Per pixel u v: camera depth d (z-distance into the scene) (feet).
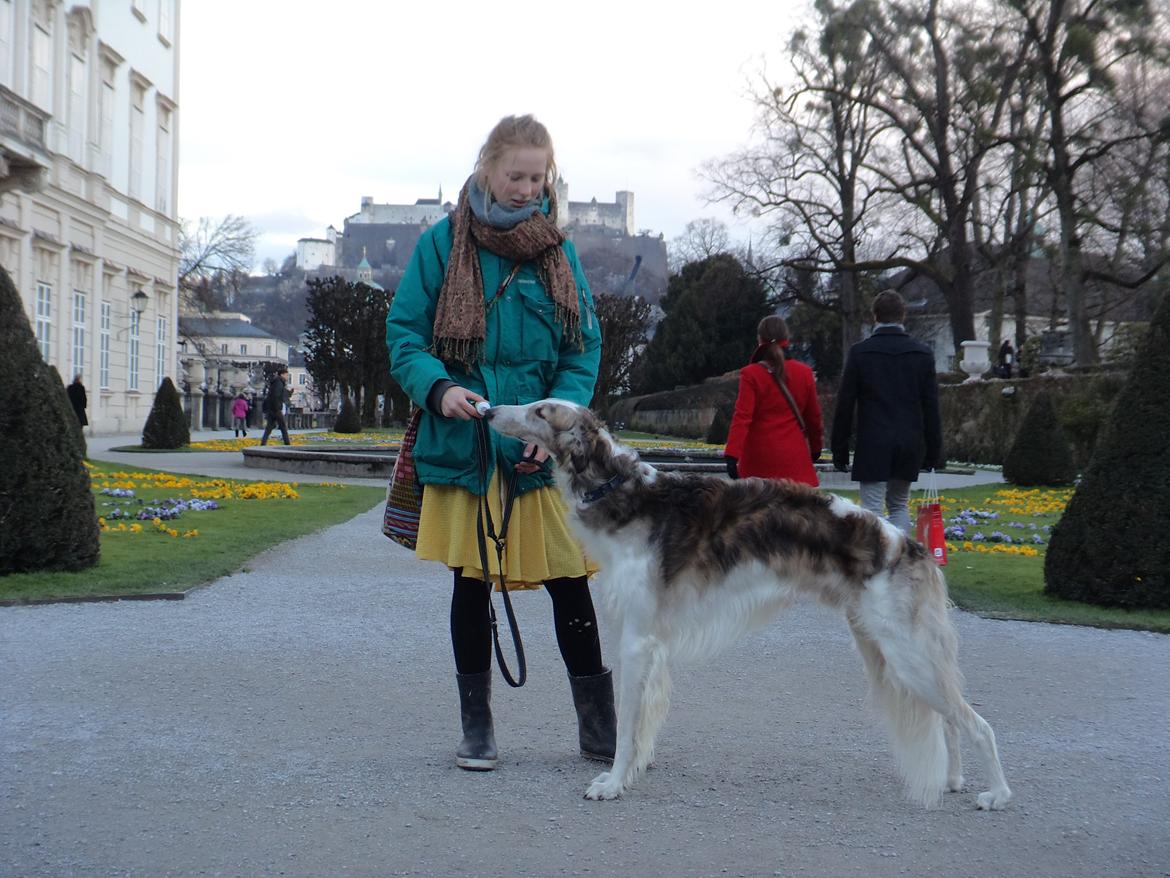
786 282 146.72
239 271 212.02
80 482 27.99
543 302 14.42
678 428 184.75
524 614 24.99
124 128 124.88
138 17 128.26
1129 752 15.16
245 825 12.12
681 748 15.21
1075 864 11.35
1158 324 25.95
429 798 13.09
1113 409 26.58
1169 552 25.02
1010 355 117.50
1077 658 20.88
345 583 28.27
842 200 139.23
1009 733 16.05
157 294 139.23
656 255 484.33
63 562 27.50
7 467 26.76
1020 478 70.08
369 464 66.49
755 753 15.02
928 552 13.30
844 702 17.61
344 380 173.58
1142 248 116.88
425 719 16.44
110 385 122.93
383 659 20.16
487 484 13.91
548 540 14.35
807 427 26.09
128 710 16.52
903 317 27.91
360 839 11.78
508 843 11.72
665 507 13.26
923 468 27.84
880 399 27.30
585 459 13.24
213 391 176.65
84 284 113.50
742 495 13.46
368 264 521.65
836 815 12.73
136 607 24.30
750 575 13.28
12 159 83.71
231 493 52.70
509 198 14.32
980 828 12.37
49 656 19.71
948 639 13.05
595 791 13.12
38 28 100.48
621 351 150.10
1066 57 104.47
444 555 14.23
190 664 19.42
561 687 18.56
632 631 13.19
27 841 11.55
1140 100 104.78
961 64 112.78
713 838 11.95
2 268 27.25
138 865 11.00
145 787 13.26
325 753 14.74
